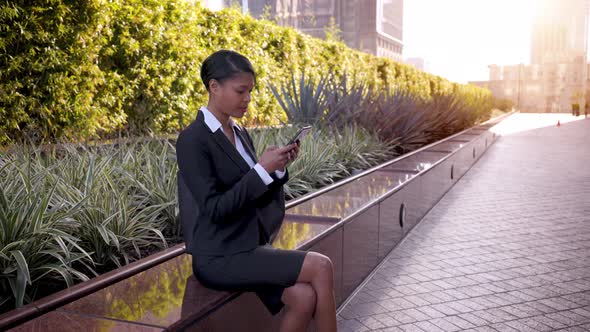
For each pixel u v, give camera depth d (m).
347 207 4.41
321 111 8.98
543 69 77.25
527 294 4.22
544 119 41.69
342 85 9.99
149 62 7.96
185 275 2.56
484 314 3.82
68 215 3.09
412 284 4.45
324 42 14.75
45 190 3.63
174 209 3.93
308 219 3.92
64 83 6.44
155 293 2.31
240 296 2.38
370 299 4.11
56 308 2.17
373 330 3.55
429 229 6.41
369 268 4.67
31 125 5.92
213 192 2.10
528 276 4.66
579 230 6.36
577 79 76.19
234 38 10.33
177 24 8.45
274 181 2.28
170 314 2.07
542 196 8.70
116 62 7.66
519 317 3.76
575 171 11.78
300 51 13.16
